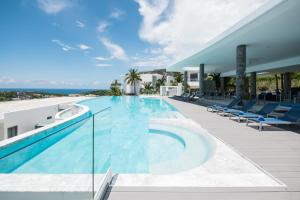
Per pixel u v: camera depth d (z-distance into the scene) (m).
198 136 6.16
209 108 11.84
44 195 2.41
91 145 2.92
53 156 2.91
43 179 2.51
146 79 49.91
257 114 7.70
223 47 12.37
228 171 3.13
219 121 7.54
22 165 2.39
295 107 6.29
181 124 7.25
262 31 9.07
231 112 8.20
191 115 9.14
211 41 11.98
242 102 10.55
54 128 5.36
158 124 7.96
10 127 8.11
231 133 5.59
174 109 11.94
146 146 6.38
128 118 11.05
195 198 2.40
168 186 2.67
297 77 29.42
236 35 9.84
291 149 4.17
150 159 5.31
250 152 4.00
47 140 2.87
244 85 11.56
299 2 6.14
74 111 12.26
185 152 5.58
